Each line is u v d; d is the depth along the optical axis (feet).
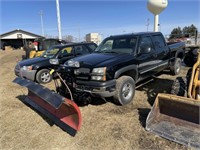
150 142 9.73
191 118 10.29
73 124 10.74
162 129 10.46
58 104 9.31
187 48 28.53
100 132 10.93
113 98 14.20
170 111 11.09
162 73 24.00
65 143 10.12
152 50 17.42
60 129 11.56
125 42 16.37
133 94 14.93
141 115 12.74
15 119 13.43
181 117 10.68
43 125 12.25
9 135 11.35
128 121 12.01
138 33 17.44
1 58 66.95
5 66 43.01
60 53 23.67
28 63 22.88
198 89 11.18
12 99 17.88
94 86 12.62
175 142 9.55
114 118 12.49
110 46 17.16
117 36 17.56
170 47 20.85
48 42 39.93
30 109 15.12
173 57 21.67
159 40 19.20
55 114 12.57
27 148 9.95
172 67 22.24
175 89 13.02
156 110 11.31
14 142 10.58
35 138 10.82
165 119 11.10
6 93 20.02
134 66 14.84
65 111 11.34
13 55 77.05
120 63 13.64
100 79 12.58
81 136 10.64
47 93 10.59
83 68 13.15
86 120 12.42
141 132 10.67
